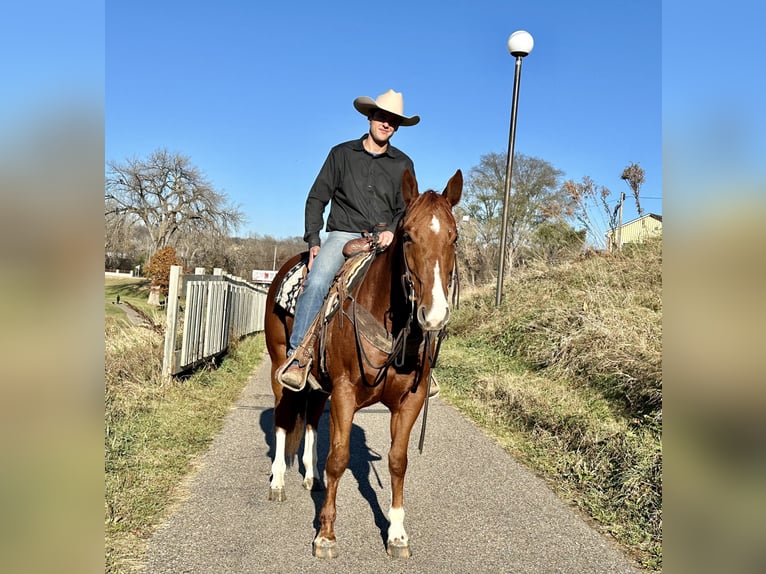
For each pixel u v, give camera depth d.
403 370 3.48
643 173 11.67
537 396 6.93
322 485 4.65
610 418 5.73
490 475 4.97
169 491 4.35
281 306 4.53
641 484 4.21
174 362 7.63
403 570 3.34
